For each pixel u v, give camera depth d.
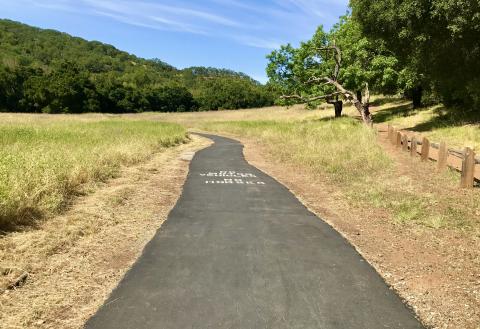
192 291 4.88
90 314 4.31
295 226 7.72
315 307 4.56
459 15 15.75
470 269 5.70
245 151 21.69
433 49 18.84
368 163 13.26
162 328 4.06
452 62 19.30
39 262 5.43
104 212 7.90
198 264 5.73
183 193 10.45
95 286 4.96
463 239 6.84
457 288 5.14
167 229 7.33
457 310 4.60
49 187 7.95
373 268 5.73
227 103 107.31
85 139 16.55
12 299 4.49
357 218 8.32
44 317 4.21
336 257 6.11
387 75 27.91
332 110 47.38
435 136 18.11
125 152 14.18
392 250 6.47
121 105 92.25
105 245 6.35
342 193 10.38
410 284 5.24
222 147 24.00
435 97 29.92
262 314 4.37
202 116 67.44
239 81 122.06
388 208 8.77
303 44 33.59
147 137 20.75
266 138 25.61
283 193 10.79
